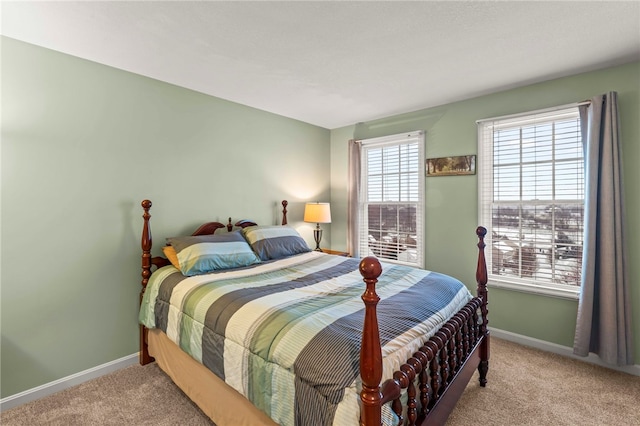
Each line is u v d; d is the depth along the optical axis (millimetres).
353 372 1114
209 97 2965
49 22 1775
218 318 1669
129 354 2457
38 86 2039
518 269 2873
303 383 1204
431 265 3381
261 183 3443
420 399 1354
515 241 2887
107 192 2336
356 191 3895
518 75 2533
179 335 1929
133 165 2469
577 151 2557
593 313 2393
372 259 1033
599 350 2340
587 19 1757
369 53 2162
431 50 2119
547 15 1718
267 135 3498
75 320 2197
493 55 2193
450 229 3240
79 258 2211
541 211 2750
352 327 1347
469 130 3094
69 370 2170
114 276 2375
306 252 3193
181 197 2768
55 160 2107
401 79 2611
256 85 2742
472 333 1972
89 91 2248
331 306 1616
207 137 2953
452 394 1621
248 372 1432
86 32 1883
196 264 2312
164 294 2180
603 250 2289
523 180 2830
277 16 1724
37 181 2039
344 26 1826
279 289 1924
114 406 1961
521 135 2832
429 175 3367
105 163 2324
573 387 2143
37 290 2045
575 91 2504
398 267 2506
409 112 3518
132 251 2469
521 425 1788
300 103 3229
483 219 3039
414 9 1662
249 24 1803
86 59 2230
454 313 1863
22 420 1832
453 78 2594
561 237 2650
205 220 2941
